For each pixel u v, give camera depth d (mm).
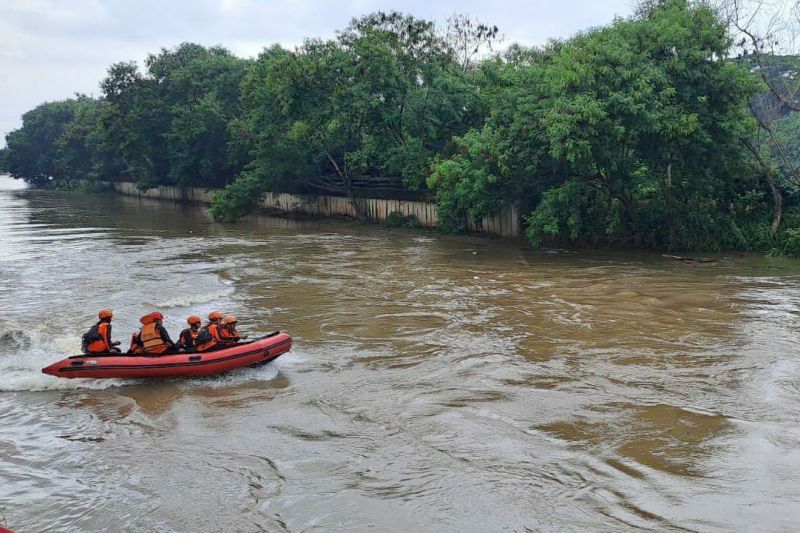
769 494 8648
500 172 28703
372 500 8742
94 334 13516
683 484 8922
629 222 28656
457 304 18891
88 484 9375
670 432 10484
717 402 11656
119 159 77562
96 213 51344
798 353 14164
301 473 9500
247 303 19422
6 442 10734
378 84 36500
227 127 49844
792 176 28062
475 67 42938
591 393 12172
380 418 11289
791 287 20359
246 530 8180
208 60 60500
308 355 14609
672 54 25750
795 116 33062
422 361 14094
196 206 57469
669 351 14453
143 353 13266
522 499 8648
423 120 36750
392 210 39250
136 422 11391
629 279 21938
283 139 41219
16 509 8719
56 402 12312
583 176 26953
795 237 25562
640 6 30156
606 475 9203
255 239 34125
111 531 8219
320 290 21062
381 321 17219
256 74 40906
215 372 13188
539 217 27328
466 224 34125
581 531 7938
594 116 24016
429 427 10875
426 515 8367
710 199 28203
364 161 39188
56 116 95625
